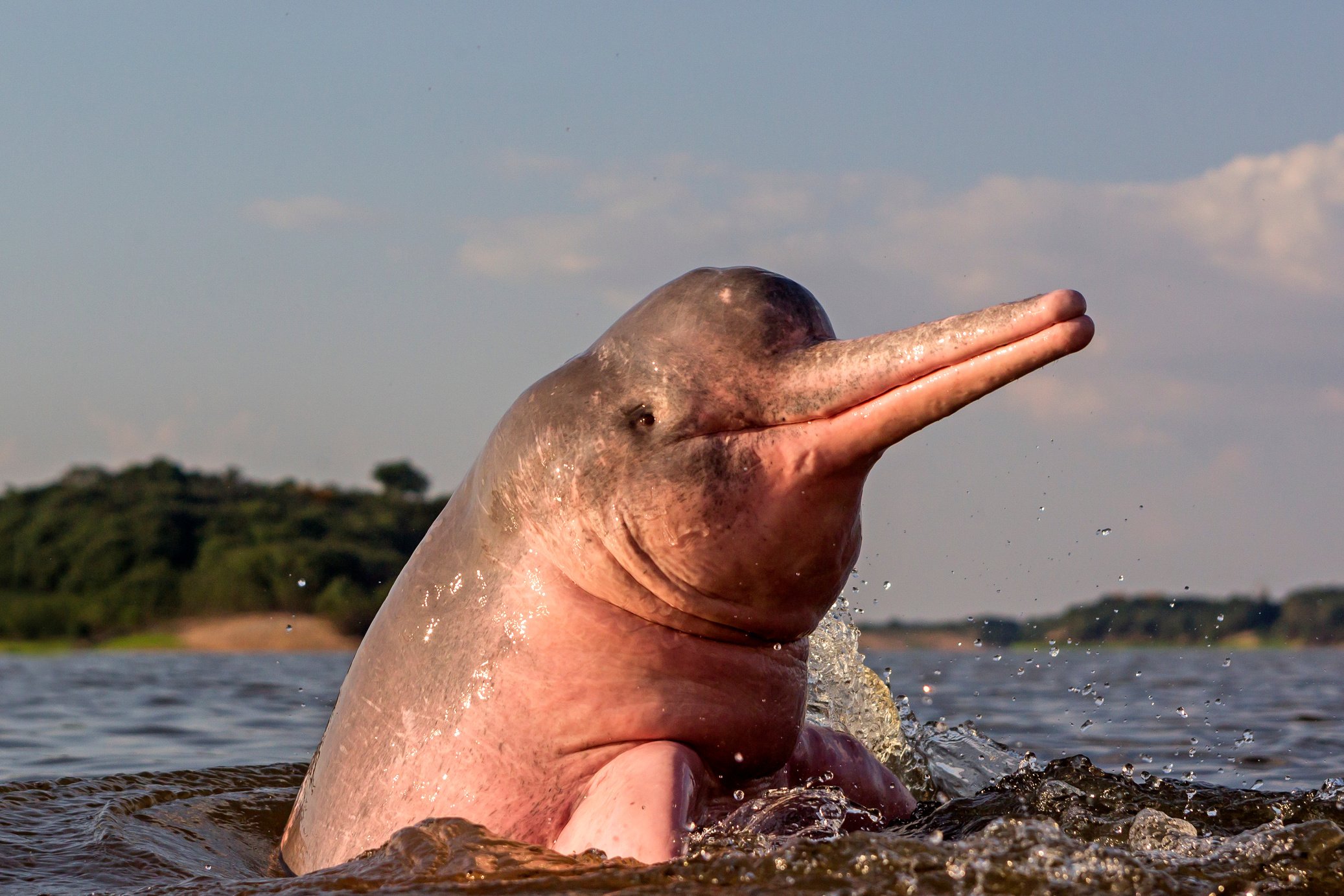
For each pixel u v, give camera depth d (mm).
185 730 17828
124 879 7262
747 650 7004
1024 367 6059
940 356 6230
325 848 7477
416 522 99438
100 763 13977
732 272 7055
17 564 97500
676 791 6297
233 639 90812
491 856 6160
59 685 29688
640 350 6938
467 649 7125
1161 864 5652
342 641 89688
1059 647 11578
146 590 94375
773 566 6691
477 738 6977
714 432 6691
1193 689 26031
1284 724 16703
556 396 7078
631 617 6902
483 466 7410
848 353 6527
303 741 16375
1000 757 10820
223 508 99875
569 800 6812
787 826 7121
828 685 9922
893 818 7984
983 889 5277
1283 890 5391
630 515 6707
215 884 6453
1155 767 12430
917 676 32375
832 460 6512
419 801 7047
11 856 7672
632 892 5430
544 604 6965
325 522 97375
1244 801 7762
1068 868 5414
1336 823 6531
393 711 7355
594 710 6824
